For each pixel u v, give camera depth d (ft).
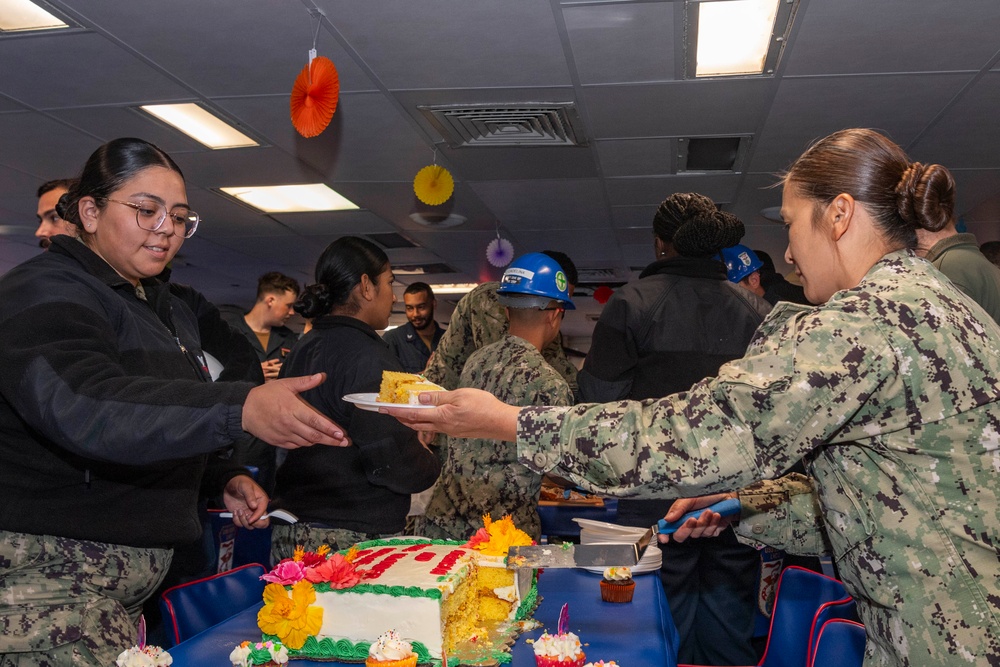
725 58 13.29
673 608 7.98
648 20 11.93
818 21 11.98
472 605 5.23
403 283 35.12
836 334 3.77
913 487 3.75
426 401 4.28
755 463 3.77
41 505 4.65
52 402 4.14
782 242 26.07
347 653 4.62
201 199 21.84
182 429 4.03
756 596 8.51
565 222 24.40
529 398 7.29
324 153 18.04
